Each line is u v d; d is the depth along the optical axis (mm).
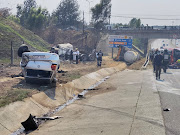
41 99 8656
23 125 6387
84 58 29484
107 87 12727
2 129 6078
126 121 6426
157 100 8531
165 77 16047
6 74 12789
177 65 25375
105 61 31766
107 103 8953
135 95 9797
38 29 52938
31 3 61062
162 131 5480
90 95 10906
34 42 31641
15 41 24000
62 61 24422
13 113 6902
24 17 58531
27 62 9789
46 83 10180
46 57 9828
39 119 7219
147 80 14305
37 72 9844
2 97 7734
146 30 59094
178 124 5969
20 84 10148
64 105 9125
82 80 13641
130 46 38531
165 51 19625
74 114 7828
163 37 58688
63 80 12414
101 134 5621
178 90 10852
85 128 6227
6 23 31109
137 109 7574
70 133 5945
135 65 28016
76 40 51281
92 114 7609
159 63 15062
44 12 57688
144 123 6105
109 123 6430
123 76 17734
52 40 51844
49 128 6488
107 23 58250
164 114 6852
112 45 39812
